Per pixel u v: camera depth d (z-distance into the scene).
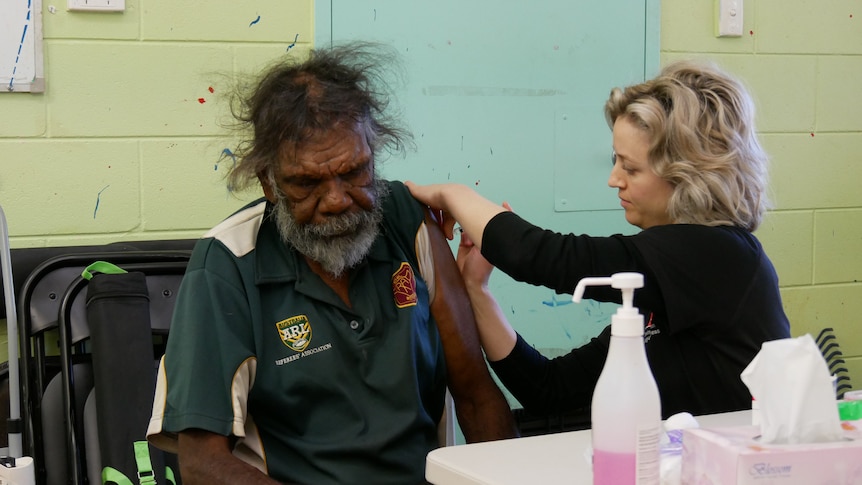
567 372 1.75
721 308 1.44
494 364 1.76
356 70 1.54
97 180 2.28
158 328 2.08
